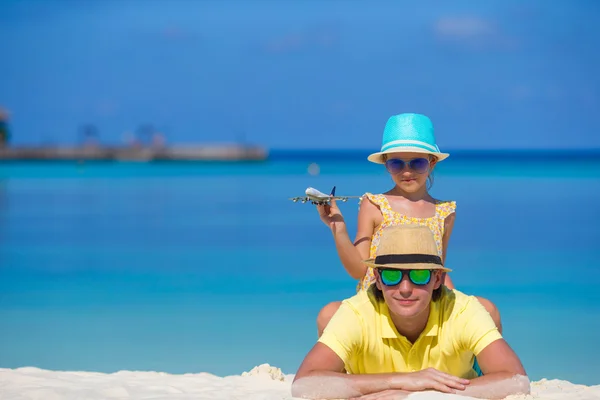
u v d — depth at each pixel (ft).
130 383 21.84
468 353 18.45
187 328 36.11
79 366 29.32
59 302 42.93
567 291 43.24
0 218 90.94
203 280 49.57
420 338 18.12
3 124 351.67
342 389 17.80
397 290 17.40
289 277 50.29
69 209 102.27
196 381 22.45
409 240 17.47
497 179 165.99
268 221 86.38
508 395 17.47
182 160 364.58
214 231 77.10
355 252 21.95
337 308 20.08
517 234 69.67
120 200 118.01
